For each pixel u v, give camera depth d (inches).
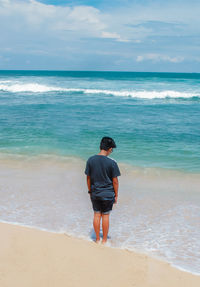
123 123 575.8
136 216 197.6
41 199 225.0
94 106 834.8
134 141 428.8
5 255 129.6
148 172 295.4
